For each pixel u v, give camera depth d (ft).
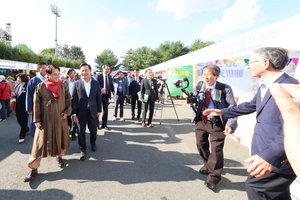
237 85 16.57
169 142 12.72
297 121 1.83
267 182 3.96
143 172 8.43
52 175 8.04
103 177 7.92
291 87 2.02
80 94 9.75
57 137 7.86
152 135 14.32
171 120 20.11
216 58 14.01
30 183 7.35
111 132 14.97
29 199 6.32
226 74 17.47
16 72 35.86
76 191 6.86
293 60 10.64
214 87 7.51
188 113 24.59
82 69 9.80
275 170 3.72
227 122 6.71
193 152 10.96
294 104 1.89
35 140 7.69
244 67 16.11
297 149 1.73
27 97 9.17
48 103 7.66
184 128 16.58
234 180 7.90
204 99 7.65
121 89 19.36
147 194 6.74
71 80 14.19
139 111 19.56
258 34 9.09
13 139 12.96
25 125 12.19
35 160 7.71
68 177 7.88
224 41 12.60
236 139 12.93
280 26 7.72
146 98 16.58
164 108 28.94
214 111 6.07
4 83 18.95
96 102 10.53
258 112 4.38
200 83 8.29
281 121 3.75
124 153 10.68
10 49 37.40
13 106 11.68
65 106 8.54
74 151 10.94
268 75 4.26
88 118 10.18
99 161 9.55
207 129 7.43
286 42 7.43
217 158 6.98
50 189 6.96
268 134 3.97
